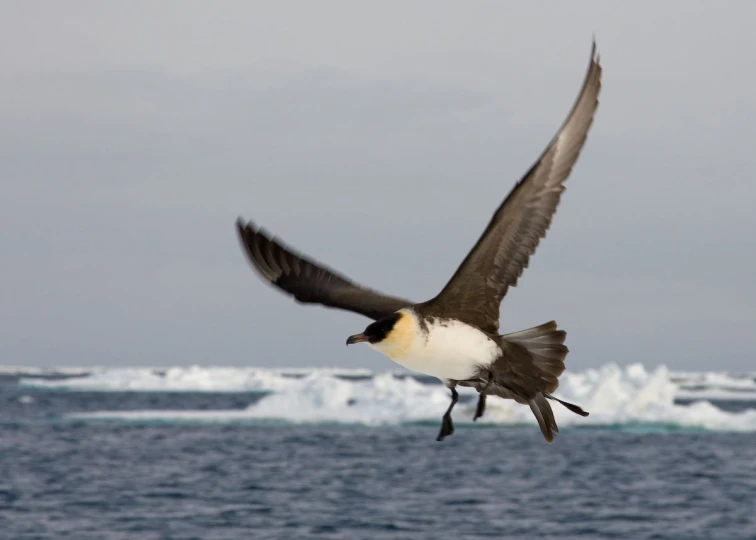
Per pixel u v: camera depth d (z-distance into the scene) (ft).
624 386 184.75
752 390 460.14
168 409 262.06
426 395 196.75
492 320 22.08
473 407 170.30
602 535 82.23
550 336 21.95
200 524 85.25
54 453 137.08
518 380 22.15
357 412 182.09
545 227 20.43
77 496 99.96
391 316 21.76
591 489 107.14
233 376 380.37
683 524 87.45
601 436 157.17
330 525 84.89
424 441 149.79
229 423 177.27
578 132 19.52
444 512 91.76
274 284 22.74
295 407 189.06
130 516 88.94
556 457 132.87
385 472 118.42
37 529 82.79
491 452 137.90
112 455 134.62
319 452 137.08
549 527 85.15
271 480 111.55
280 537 79.66
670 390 179.22
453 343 21.72
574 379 187.62
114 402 294.05
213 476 114.83
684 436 157.38
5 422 186.19
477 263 21.35
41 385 399.03
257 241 22.85
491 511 92.68
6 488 104.78
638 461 130.00
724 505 97.50
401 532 81.97
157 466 123.24
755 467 124.36
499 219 20.56
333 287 22.85
